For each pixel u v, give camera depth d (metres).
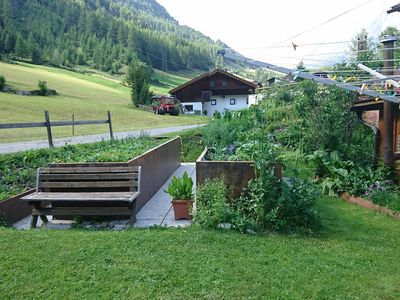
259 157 4.93
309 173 8.01
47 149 7.68
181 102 39.94
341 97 8.95
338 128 9.12
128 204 4.78
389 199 5.83
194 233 4.21
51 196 4.67
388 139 6.76
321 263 3.59
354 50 7.71
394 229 4.86
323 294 3.01
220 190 4.74
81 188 5.07
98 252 3.61
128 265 3.36
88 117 23.89
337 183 6.75
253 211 4.72
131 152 6.54
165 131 16.44
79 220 4.92
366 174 6.79
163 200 6.30
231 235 4.23
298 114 10.78
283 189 4.77
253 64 5.03
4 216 4.82
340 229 4.77
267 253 3.77
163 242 3.90
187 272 3.26
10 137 13.77
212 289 3.01
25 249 3.64
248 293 2.97
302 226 4.71
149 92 38.47
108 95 43.97
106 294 2.91
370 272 3.46
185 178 5.23
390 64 6.64
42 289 2.98
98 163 5.28
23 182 5.88
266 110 13.92
